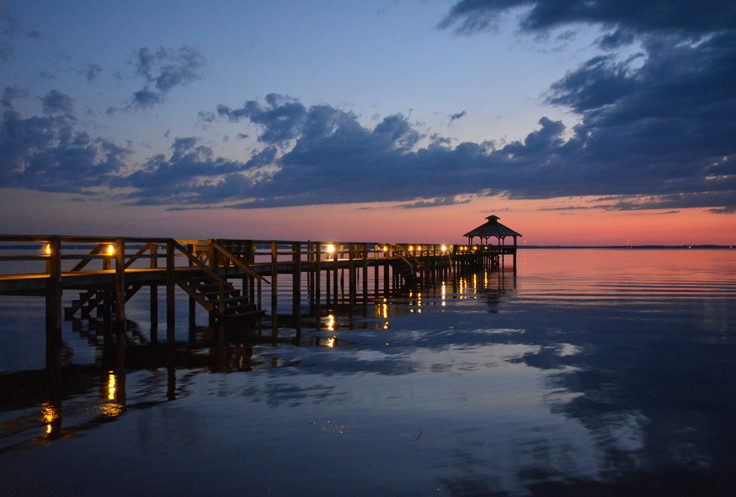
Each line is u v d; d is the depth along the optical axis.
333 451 6.14
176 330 16.12
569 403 8.12
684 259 105.06
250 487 5.26
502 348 12.77
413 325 16.83
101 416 7.45
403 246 35.59
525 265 74.12
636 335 14.70
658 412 7.71
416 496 5.09
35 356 12.09
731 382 9.50
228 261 18.19
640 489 5.28
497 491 5.20
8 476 5.51
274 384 9.27
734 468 5.78
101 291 18.42
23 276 10.46
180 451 6.14
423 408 7.81
